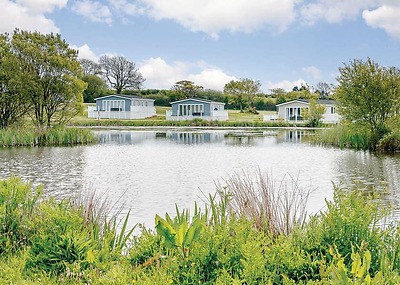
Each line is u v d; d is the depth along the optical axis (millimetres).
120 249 4570
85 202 7832
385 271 3559
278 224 5711
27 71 30469
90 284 3639
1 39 30453
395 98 24922
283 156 21141
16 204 5328
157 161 19141
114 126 51375
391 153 22469
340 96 26703
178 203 10430
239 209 5969
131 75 95000
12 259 4238
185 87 83688
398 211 8773
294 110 58875
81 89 31953
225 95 83062
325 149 24891
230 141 31203
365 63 25688
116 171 15961
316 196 10953
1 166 17203
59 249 4270
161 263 3928
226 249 3783
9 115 31016
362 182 13391
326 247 4004
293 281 3369
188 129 47500
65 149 24656
